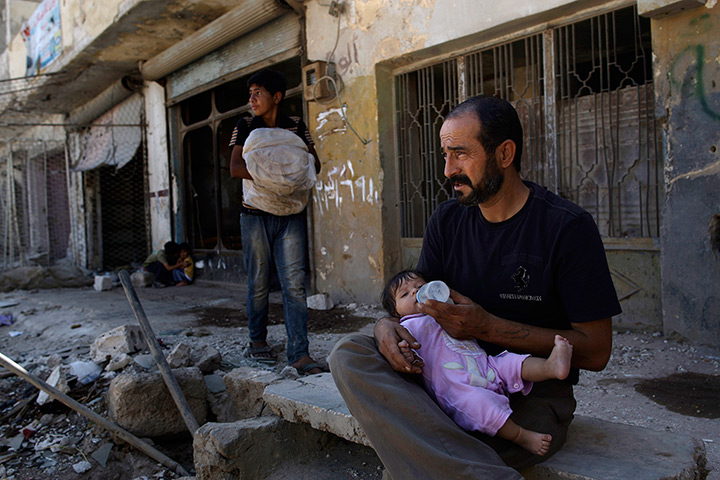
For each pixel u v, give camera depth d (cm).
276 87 365
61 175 1542
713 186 388
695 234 399
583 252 175
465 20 525
